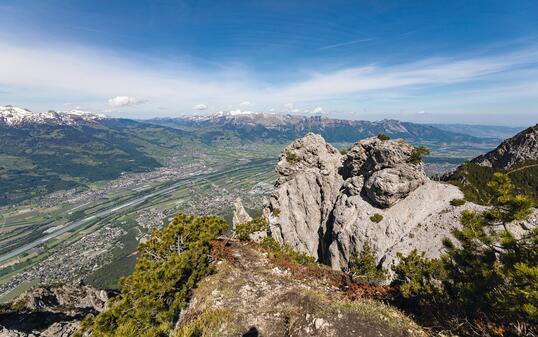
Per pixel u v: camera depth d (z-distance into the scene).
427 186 60.84
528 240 14.66
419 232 52.97
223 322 21.56
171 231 38.03
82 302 59.22
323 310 19.72
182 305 26.23
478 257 16.73
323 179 81.44
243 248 41.91
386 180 60.66
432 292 18.52
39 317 47.44
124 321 23.16
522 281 13.05
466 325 16.38
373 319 18.03
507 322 14.88
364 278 29.77
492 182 15.94
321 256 76.31
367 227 59.97
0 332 39.38
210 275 31.11
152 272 27.25
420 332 16.67
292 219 81.50
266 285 27.31
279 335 19.28
